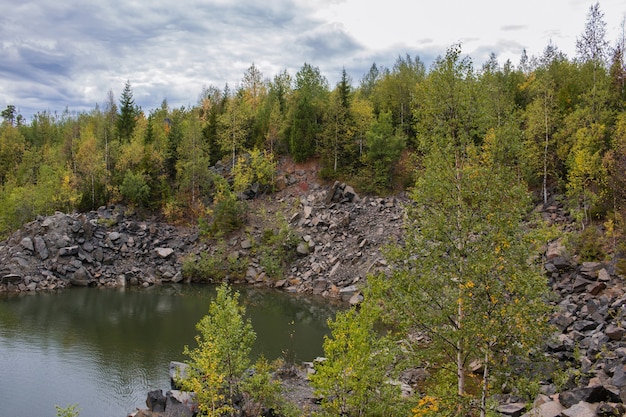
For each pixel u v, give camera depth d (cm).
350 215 6650
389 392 1728
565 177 5572
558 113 5691
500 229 1505
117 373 3114
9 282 5603
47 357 3391
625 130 4472
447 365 1653
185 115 11525
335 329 1814
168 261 6500
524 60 10400
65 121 14675
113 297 5391
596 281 3391
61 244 6191
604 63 6825
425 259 1648
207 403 1961
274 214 7081
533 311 1404
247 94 10388
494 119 1756
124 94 9681
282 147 8450
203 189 7638
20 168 9294
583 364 2167
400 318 1630
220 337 1994
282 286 5922
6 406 2627
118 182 7925
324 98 8950
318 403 2328
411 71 9444
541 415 1744
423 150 1870
